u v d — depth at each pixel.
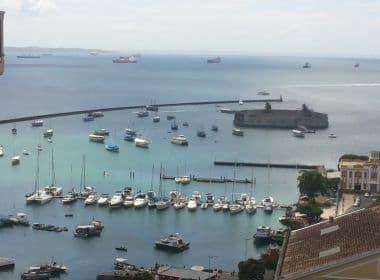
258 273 164.00
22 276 194.25
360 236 102.81
